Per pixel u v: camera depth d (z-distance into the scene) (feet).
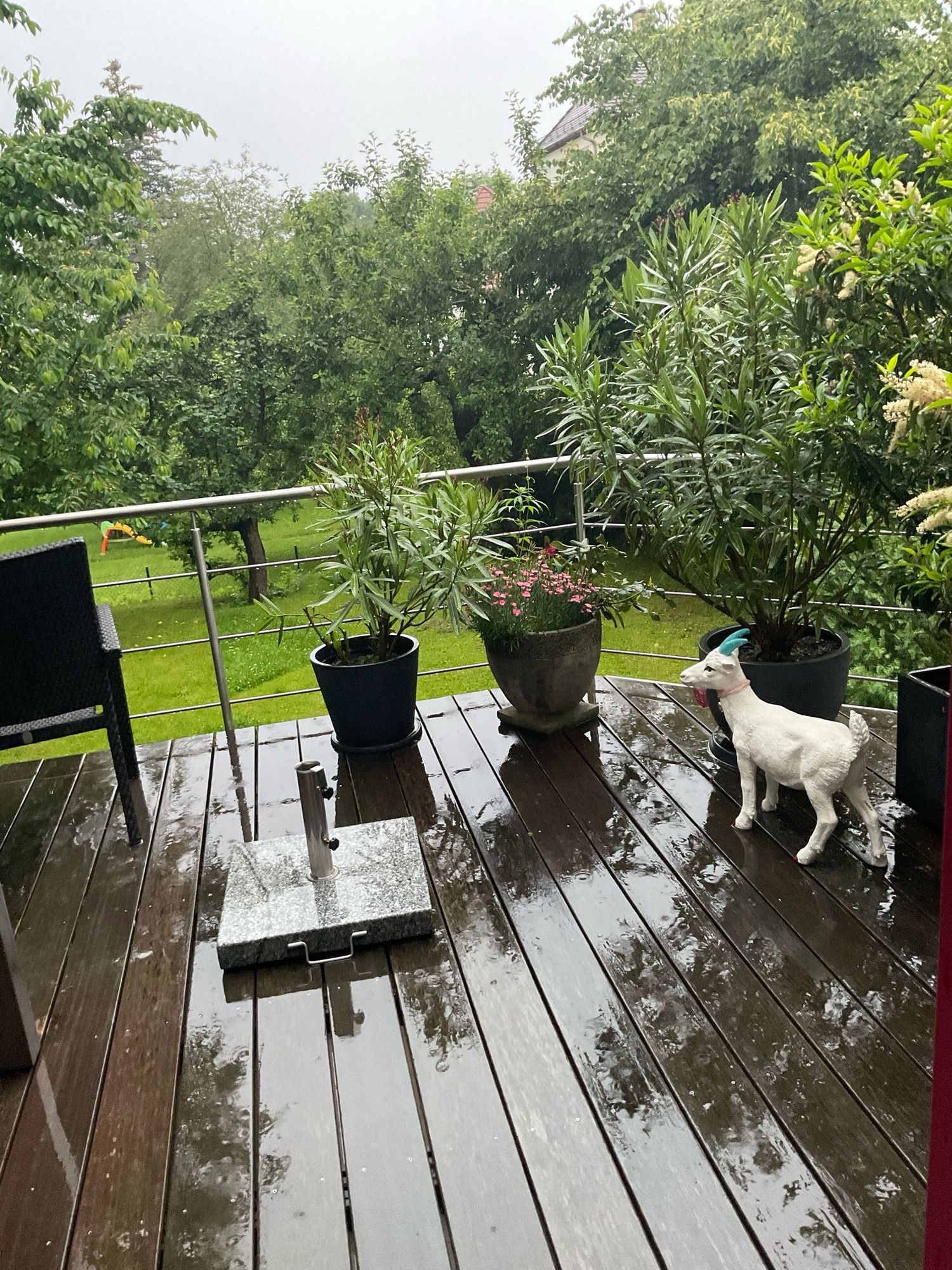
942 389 5.92
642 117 31.04
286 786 9.59
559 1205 4.53
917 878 7.01
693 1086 5.20
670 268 9.17
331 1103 5.32
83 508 30.99
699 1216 4.42
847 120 25.68
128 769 9.95
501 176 36.35
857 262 6.88
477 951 6.60
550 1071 5.42
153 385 38.14
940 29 27.43
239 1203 4.72
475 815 8.57
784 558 9.05
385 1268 4.29
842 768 6.95
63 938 7.23
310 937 6.68
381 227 38.42
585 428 9.32
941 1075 2.62
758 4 28.63
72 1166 5.03
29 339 27.81
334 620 9.57
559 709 10.12
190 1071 5.68
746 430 8.30
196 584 42.37
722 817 8.15
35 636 7.97
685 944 6.45
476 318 38.11
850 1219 4.32
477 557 9.78
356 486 9.64
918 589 8.07
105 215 30.04
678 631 28.30
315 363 38.86
